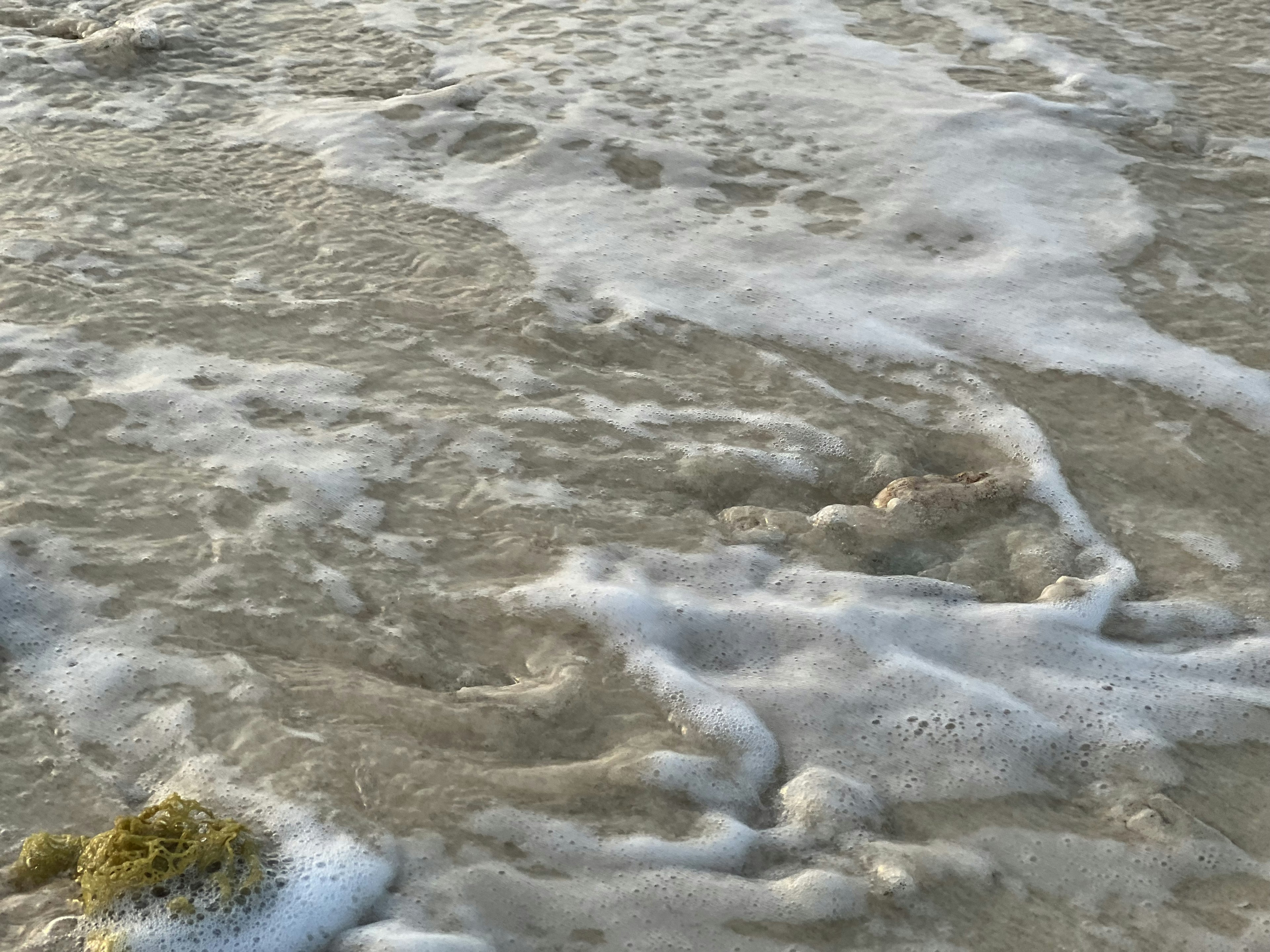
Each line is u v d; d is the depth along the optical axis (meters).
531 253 4.48
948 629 3.02
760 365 3.99
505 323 4.09
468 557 3.17
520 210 4.75
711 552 3.24
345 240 4.49
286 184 4.83
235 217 4.59
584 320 4.14
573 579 3.08
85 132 5.11
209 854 2.22
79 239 4.36
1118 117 5.48
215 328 3.96
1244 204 4.91
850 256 4.55
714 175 5.03
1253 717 2.81
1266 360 4.04
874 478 3.56
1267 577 3.23
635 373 3.92
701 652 2.95
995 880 2.42
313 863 2.31
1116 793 2.63
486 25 6.25
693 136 5.28
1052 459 3.62
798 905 2.34
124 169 4.83
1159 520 3.43
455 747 2.62
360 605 2.98
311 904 2.24
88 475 3.31
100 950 2.08
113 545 3.07
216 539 3.13
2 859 2.30
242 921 2.18
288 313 4.07
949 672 2.90
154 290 4.13
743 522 3.35
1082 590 3.12
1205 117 5.51
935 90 5.70
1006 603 3.13
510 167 5.03
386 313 4.11
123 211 4.56
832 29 6.30
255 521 3.20
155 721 2.62
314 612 2.95
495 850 2.41
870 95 5.65
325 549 3.14
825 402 3.84
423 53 5.93
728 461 3.56
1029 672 2.92
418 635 2.92
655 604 3.02
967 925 2.33
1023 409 3.82
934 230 4.71
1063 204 4.88
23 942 2.12
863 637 2.97
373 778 2.52
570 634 2.94
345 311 4.09
